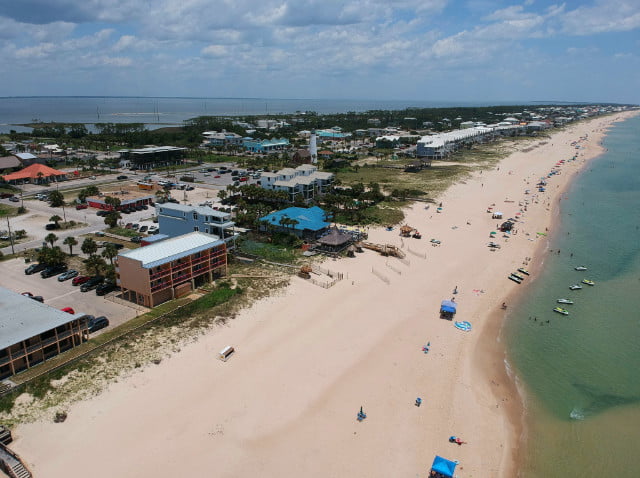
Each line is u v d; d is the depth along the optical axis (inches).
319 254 4254.4
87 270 3629.4
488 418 2242.9
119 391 2287.2
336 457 1959.9
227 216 4023.1
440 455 1998.0
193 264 3368.6
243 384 2389.3
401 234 4913.9
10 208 5866.1
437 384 2472.9
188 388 2338.8
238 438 2037.4
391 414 2228.1
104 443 1969.7
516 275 3929.6
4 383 2268.7
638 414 2319.1
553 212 6131.9
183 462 1897.1
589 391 2492.6
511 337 2992.1
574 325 3174.2
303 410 2226.9
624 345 2945.4
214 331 2861.7
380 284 3659.0
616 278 3981.3
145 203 6028.5
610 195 7185.0
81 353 2546.8
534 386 2513.5
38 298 3171.8
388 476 1875.0
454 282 3782.0
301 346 2753.4
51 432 2009.1
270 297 3344.0
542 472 1942.7
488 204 6422.2
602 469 1971.0
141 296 3154.5
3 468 1822.1
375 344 2812.5
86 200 6122.1
